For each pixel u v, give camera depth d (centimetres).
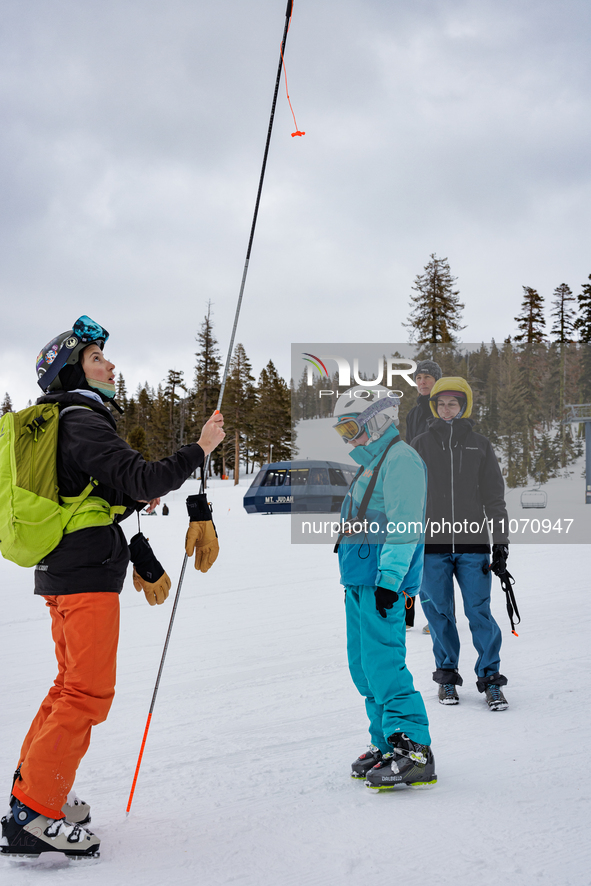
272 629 582
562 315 4578
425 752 257
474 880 184
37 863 203
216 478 6844
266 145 281
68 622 218
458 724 337
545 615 579
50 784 204
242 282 279
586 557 951
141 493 219
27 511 213
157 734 333
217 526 1792
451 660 386
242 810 240
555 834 210
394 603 277
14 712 381
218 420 255
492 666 366
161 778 275
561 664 432
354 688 406
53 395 238
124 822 233
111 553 225
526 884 181
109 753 308
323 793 255
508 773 266
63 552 219
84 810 228
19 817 203
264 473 2267
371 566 279
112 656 222
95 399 242
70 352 245
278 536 1470
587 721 325
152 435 7819
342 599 724
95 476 221
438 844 207
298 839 214
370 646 273
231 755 301
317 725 342
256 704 379
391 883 184
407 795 250
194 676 443
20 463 218
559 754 283
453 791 251
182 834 221
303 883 185
